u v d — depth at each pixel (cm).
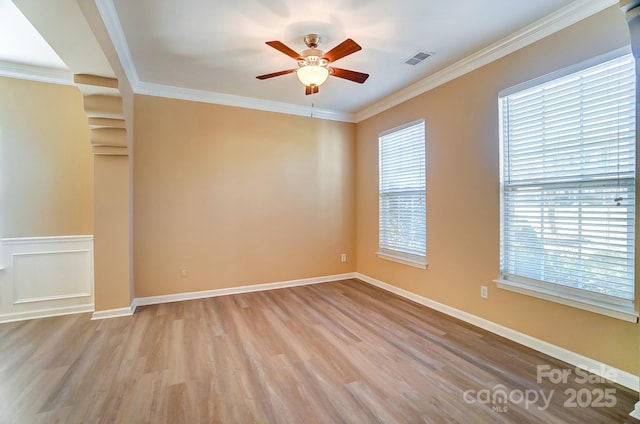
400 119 397
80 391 194
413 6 221
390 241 423
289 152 441
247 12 226
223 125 399
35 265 322
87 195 342
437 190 343
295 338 271
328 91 386
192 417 171
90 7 186
